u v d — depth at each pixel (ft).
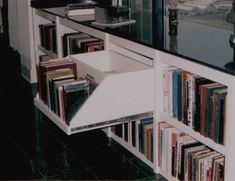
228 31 9.20
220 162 7.32
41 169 9.51
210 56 7.30
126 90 8.38
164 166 8.71
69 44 11.98
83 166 9.56
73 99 8.30
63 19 11.82
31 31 14.28
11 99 13.57
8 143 10.73
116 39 9.52
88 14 11.71
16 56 16.08
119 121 8.48
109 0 12.46
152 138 8.92
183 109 7.98
